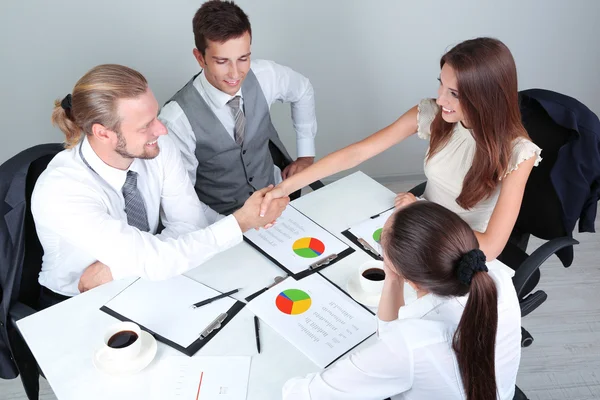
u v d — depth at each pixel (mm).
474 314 1076
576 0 2832
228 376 1345
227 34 1931
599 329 2479
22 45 2568
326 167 1997
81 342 1431
